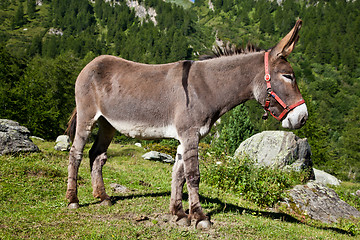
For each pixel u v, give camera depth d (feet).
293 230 15.49
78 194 18.69
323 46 492.54
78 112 15.84
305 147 42.09
